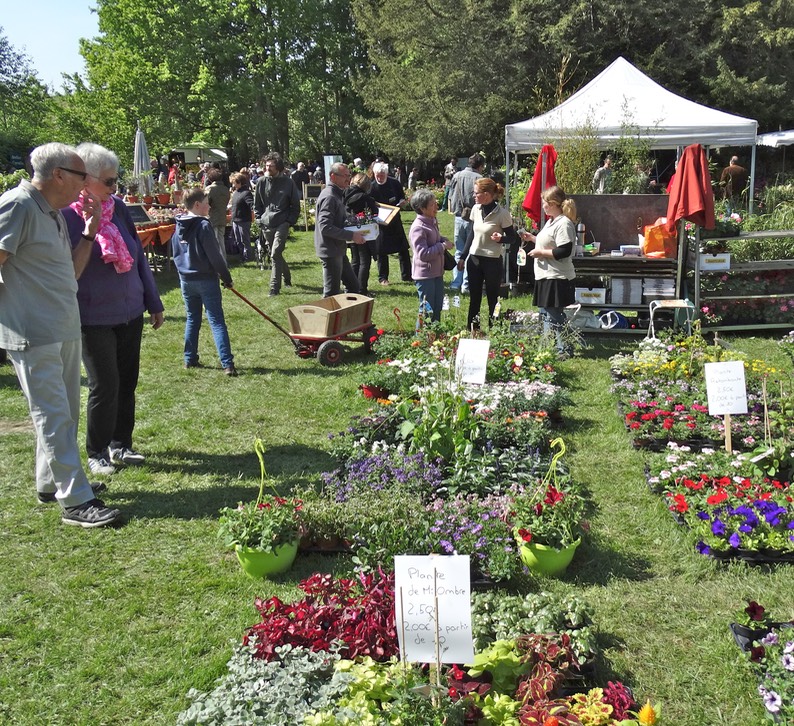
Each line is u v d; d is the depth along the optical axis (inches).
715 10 1117.7
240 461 227.8
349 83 1715.1
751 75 1114.1
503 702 111.8
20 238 174.2
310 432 250.4
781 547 167.0
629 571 166.7
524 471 206.7
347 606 134.7
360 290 410.6
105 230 203.0
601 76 513.0
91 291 204.2
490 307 336.5
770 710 117.1
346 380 300.8
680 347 310.3
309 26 1627.7
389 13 1278.3
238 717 109.6
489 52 1183.6
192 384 300.2
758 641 132.7
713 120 468.4
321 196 352.2
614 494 202.8
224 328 311.1
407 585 112.2
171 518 192.5
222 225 549.6
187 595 159.0
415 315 405.4
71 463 187.9
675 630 146.1
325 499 184.2
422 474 194.2
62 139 1557.6
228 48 1535.4
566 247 305.7
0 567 169.8
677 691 129.6
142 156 808.9
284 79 1621.6
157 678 133.7
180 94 1560.0
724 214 391.9
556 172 462.6
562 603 139.3
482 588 159.8
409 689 109.1
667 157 1093.8
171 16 1524.4
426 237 321.7
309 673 118.6
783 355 326.3
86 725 123.3
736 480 190.9
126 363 220.8
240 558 163.6
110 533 185.2
